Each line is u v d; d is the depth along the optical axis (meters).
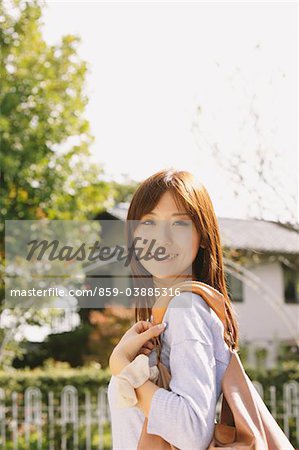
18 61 9.37
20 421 8.98
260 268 16.91
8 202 9.28
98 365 12.11
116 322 11.78
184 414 1.67
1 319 9.20
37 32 9.41
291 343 16.88
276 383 10.14
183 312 1.77
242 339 15.54
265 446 1.70
